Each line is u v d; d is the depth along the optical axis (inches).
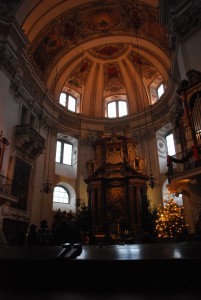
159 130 783.7
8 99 542.3
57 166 780.0
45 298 42.5
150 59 812.0
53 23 699.4
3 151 460.8
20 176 568.4
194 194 361.4
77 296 43.9
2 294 45.1
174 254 64.0
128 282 50.4
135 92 900.0
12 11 539.8
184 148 398.6
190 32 425.7
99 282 50.9
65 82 863.7
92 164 760.3
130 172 721.0
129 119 872.3
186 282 49.5
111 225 650.2
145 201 684.1
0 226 468.4
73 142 863.7
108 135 861.2
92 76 913.5
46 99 759.1
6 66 512.7
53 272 52.9
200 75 366.0
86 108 910.4
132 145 773.9
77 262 53.1
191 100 360.2
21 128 560.7
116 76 920.9
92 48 845.2
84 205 692.1
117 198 702.5
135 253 70.9
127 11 720.3
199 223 365.7
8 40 516.7
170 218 532.1
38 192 649.0
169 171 374.6
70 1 671.1
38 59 727.1
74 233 184.4
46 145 730.2
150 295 43.4
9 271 54.4
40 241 281.3
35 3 599.2
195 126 343.3
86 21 761.0
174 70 589.3
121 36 798.5
